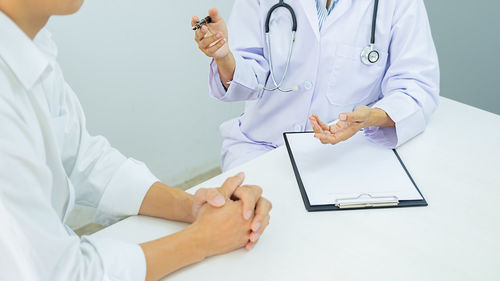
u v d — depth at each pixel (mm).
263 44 1360
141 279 697
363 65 1309
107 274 662
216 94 1328
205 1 1919
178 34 1894
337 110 1368
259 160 1025
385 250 785
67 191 764
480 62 2240
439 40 2318
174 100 2018
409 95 1170
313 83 1329
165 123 2035
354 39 1283
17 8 582
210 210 784
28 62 594
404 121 1084
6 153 544
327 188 924
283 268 748
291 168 997
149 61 1857
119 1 1673
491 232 830
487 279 733
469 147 1090
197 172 2281
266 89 1326
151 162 2078
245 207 782
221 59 1219
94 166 902
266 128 1444
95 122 1823
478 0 2109
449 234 823
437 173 994
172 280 730
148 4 1750
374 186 933
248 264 757
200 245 748
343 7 1258
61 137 814
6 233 558
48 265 598
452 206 894
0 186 541
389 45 1308
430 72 1242
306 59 1326
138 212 873
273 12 1322
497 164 1026
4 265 572
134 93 1875
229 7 2029
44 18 618
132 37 1767
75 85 1705
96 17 1643
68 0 585
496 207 894
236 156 1428
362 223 845
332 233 820
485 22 2139
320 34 1291
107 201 881
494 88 2256
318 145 1071
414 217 862
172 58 1921
